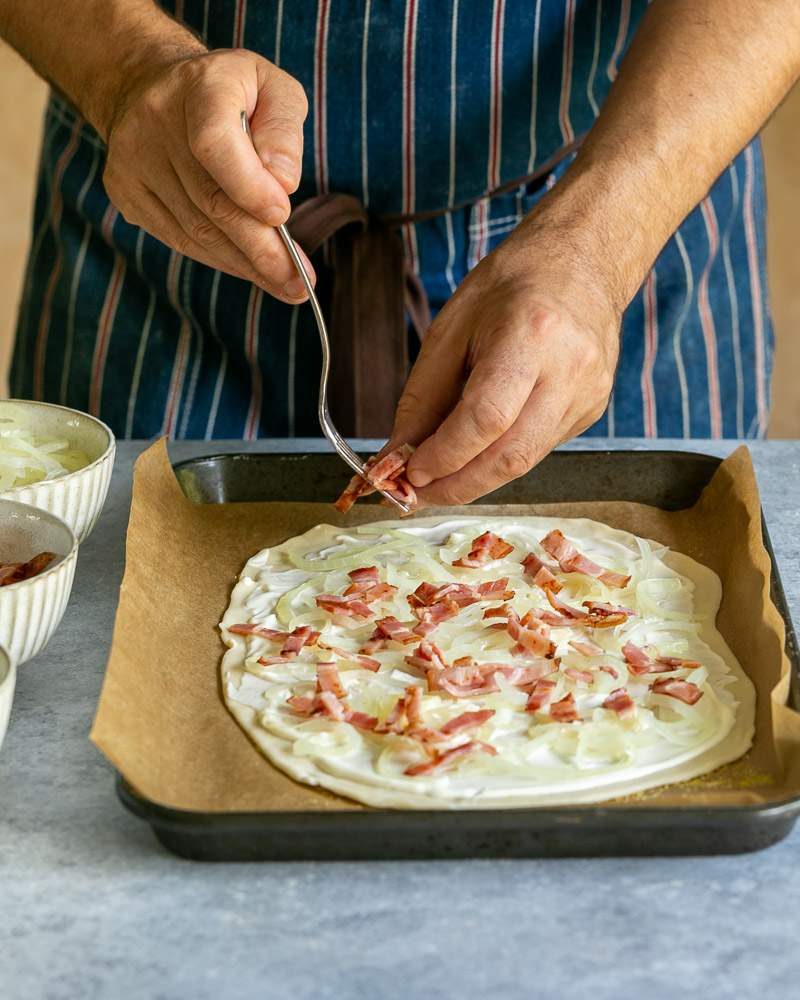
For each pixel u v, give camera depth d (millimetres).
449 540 1157
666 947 696
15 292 3266
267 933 708
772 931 708
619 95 1138
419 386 1031
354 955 692
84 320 1479
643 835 750
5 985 674
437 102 1323
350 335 1354
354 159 1346
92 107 1135
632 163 1083
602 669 943
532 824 735
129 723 840
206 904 730
